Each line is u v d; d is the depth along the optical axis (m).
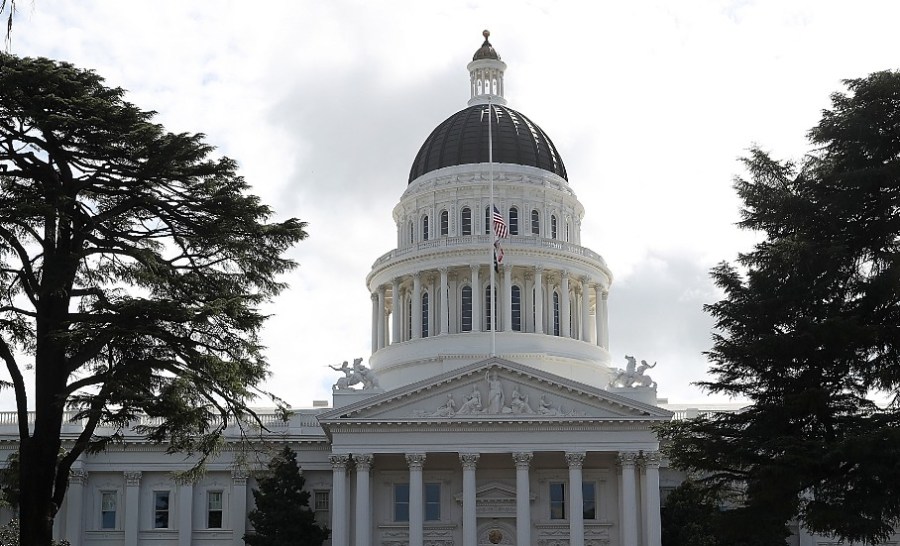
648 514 91.50
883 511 52.31
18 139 50.00
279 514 91.31
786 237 55.41
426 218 124.44
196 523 101.38
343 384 101.81
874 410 54.72
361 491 92.50
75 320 49.44
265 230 52.28
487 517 96.62
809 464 51.34
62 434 100.00
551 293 118.31
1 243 49.06
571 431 93.38
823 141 56.78
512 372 94.25
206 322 49.78
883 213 54.91
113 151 50.94
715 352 56.69
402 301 120.69
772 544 78.56
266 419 103.62
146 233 52.62
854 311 54.50
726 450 54.97
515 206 122.25
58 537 99.44
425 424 93.12
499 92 135.62
